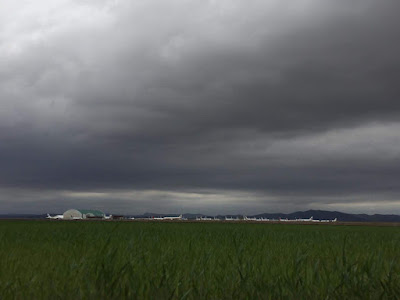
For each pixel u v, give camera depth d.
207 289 4.61
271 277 5.32
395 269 5.86
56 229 20.31
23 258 7.71
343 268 5.52
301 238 15.43
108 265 5.07
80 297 4.27
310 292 4.55
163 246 9.66
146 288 4.46
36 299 4.36
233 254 8.12
